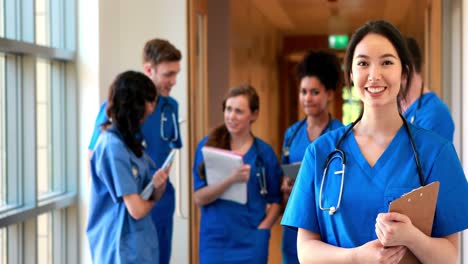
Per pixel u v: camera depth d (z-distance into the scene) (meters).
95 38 3.33
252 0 6.25
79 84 3.36
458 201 1.47
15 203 2.95
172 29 3.82
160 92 3.10
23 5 2.92
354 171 1.51
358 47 1.48
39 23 3.22
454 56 3.78
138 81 2.54
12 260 2.94
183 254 3.85
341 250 1.47
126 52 3.68
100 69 3.35
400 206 1.37
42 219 3.22
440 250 1.41
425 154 1.49
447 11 3.82
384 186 1.48
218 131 2.99
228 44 4.96
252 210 2.89
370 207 1.47
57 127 3.35
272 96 8.44
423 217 1.41
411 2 5.65
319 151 1.58
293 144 2.99
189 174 3.76
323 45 9.88
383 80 1.45
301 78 2.91
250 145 2.96
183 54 3.83
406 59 1.49
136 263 2.52
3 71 2.90
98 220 2.58
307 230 1.58
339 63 2.94
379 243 1.41
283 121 10.09
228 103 2.91
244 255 2.87
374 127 1.53
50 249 3.30
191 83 3.77
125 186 2.48
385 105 1.49
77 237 3.38
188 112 3.76
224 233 2.88
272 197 2.97
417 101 2.48
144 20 3.82
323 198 1.54
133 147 2.55
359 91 1.49
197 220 3.90
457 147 3.75
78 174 3.38
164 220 3.09
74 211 3.38
